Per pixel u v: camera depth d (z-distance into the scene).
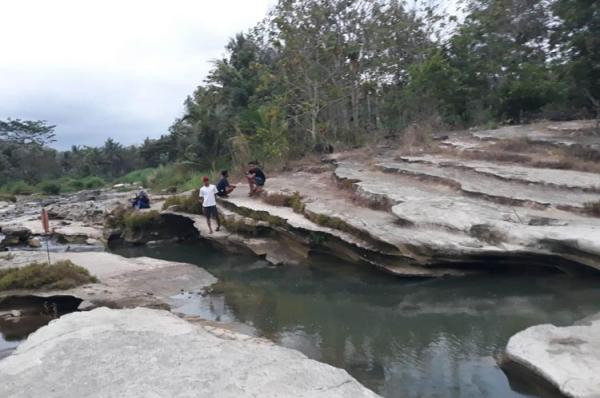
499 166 13.09
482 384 5.52
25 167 56.69
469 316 7.61
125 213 16.84
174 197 16.19
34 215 22.94
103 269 10.33
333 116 22.31
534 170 12.38
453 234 9.64
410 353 6.47
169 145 38.34
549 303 7.80
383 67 22.47
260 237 12.88
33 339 5.50
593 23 14.92
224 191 14.91
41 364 4.86
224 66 29.88
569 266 8.92
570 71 16.05
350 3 22.00
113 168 70.06
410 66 21.62
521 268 9.44
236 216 13.49
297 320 7.88
